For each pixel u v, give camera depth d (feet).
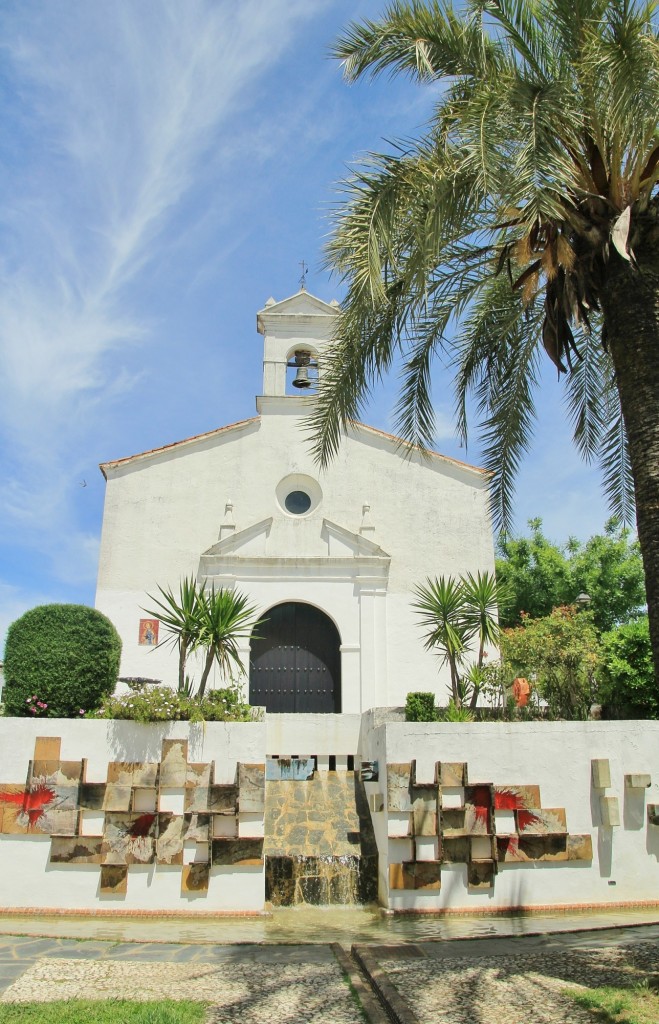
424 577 70.38
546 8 30.14
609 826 39.11
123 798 37.45
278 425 74.43
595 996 21.65
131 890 36.37
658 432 26.84
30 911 35.88
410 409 41.24
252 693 66.64
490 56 31.53
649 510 26.35
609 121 28.32
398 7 31.07
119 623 67.00
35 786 37.50
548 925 34.19
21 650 41.47
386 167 30.53
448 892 37.17
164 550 69.67
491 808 38.45
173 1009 21.04
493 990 22.86
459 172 29.48
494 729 39.91
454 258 37.35
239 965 26.99
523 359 41.42
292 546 70.28
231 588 67.72
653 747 40.68
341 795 46.34
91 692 41.96
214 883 36.68
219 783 38.29
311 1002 22.63
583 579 105.81
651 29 29.17
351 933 33.01
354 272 30.48
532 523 115.34
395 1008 21.06
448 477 73.46
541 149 26.55
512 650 48.98
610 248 29.14
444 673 67.10
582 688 49.16
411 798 38.27
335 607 68.39
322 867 39.52
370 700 65.77
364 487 72.84
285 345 77.71
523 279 31.83
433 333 40.22
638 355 27.89
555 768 39.65
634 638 56.54
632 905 38.11
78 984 24.36
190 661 66.13
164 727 39.06
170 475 71.82
